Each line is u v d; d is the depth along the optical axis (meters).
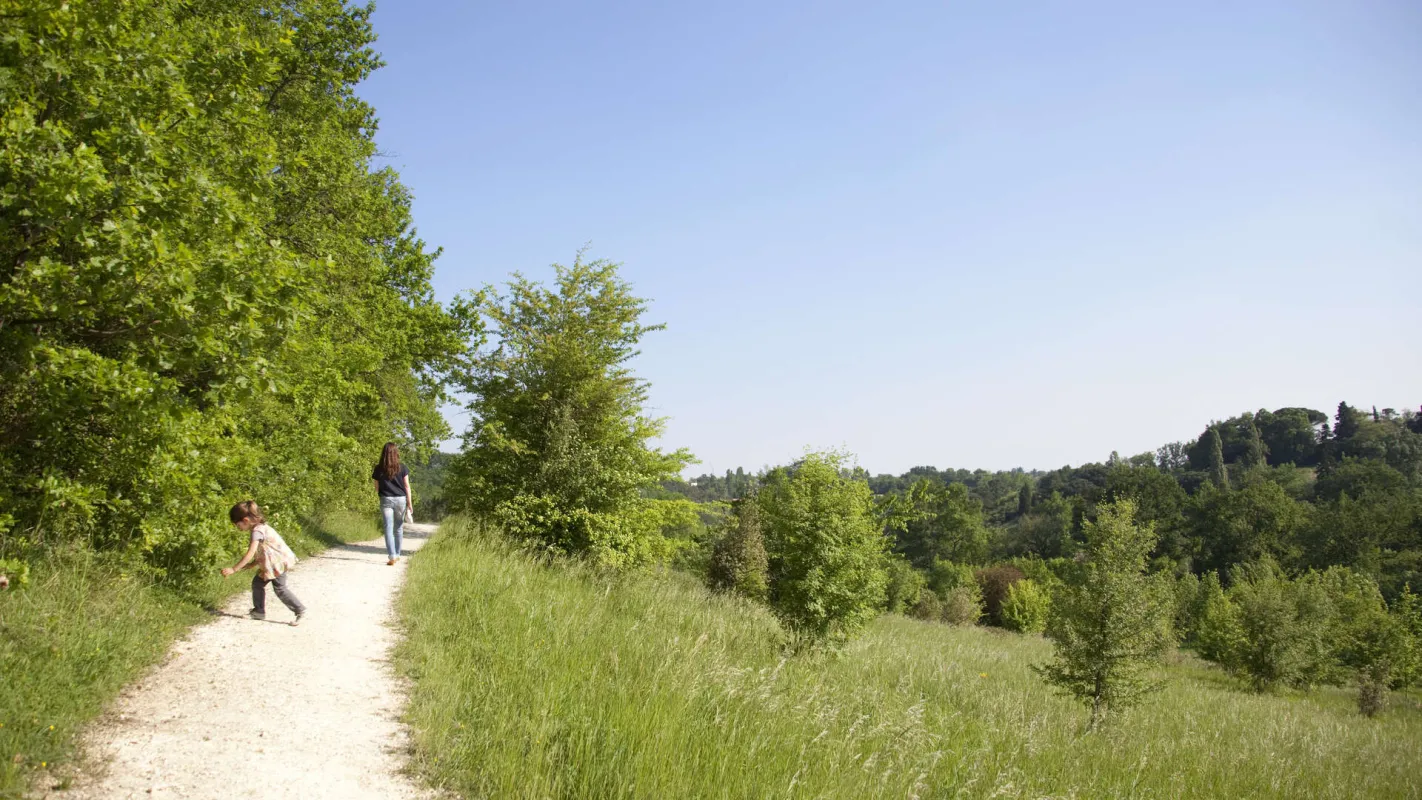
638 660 6.89
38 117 5.90
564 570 12.90
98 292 5.35
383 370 19.62
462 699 5.37
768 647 11.88
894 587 40.22
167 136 6.22
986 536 95.81
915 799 5.51
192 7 10.08
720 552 23.45
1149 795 8.16
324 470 12.52
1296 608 27.05
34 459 6.30
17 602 5.05
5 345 5.41
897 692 11.25
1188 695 18.66
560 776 4.25
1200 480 140.25
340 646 6.57
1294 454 147.75
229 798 3.73
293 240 13.59
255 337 6.06
